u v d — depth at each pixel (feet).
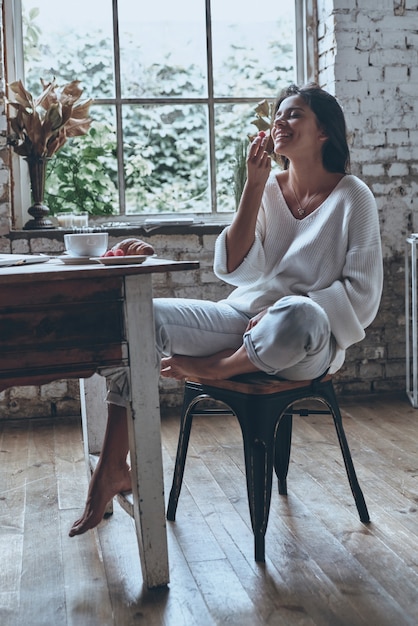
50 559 7.28
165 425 12.19
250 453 7.13
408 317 13.38
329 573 6.80
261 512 7.07
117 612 6.23
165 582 6.65
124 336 6.40
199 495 8.89
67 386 12.90
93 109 13.47
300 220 8.09
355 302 7.65
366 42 13.20
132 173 13.66
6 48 12.98
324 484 9.13
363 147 13.34
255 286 8.23
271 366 7.11
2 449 11.05
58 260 7.84
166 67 13.62
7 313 6.08
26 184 13.21
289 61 13.92
